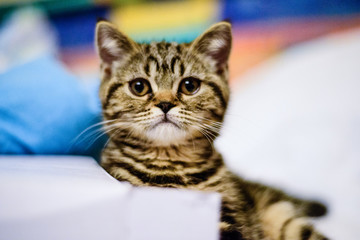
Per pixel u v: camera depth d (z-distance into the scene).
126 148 0.27
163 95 0.26
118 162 0.27
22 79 0.31
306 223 0.28
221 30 0.28
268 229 0.29
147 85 0.27
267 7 0.41
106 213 0.18
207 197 0.18
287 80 0.39
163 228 0.18
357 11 0.39
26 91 0.31
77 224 0.18
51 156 0.28
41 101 0.30
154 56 0.27
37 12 0.44
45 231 0.18
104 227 0.18
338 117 0.37
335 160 0.35
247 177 0.34
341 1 0.40
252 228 0.27
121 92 0.27
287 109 0.38
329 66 0.39
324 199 0.32
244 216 0.27
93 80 0.41
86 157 0.29
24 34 0.44
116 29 0.28
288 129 0.37
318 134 0.36
